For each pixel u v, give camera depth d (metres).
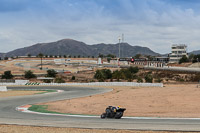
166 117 22.38
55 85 80.25
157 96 39.03
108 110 22.61
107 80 104.12
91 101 38.12
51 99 44.41
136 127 17.89
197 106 28.69
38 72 152.88
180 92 41.62
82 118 22.75
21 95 51.84
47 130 17.19
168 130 16.67
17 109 31.56
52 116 24.47
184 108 27.91
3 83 83.00
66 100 41.69
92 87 70.81
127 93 46.69
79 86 74.94
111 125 18.78
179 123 19.27
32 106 34.66
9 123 20.27
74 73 149.12
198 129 16.95
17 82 86.88
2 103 38.94
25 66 198.50
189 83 72.19
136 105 31.70
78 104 34.97
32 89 66.62
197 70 117.62
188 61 178.38
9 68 185.62
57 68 193.62
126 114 25.11
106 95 47.00
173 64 180.00
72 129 17.39
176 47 198.88
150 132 16.25
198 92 39.94
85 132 16.45
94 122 20.23
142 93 44.69
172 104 30.95
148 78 86.19
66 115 25.16
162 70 134.88
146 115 23.94
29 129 17.61
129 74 106.94
